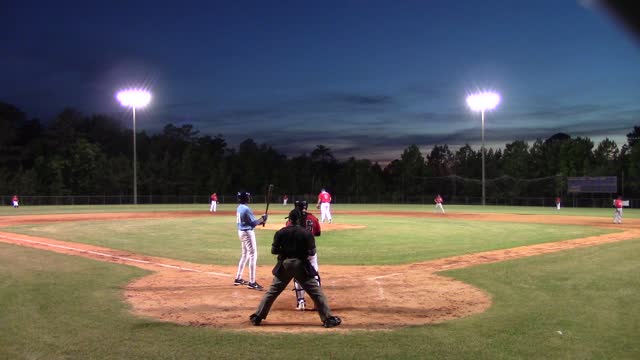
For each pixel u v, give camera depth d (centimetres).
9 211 4462
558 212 4444
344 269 1323
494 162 9000
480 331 720
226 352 630
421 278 1171
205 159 8656
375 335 702
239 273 1105
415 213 4303
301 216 877
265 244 1875
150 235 2214
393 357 611
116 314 822
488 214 4088
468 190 8538
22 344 660
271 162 9700
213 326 761
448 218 3516
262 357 611
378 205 6625
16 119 8862
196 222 3027
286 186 9344
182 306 898
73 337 691
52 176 7738
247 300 954
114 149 9806
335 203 7612
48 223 2938
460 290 1027
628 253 1507
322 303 760
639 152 6769
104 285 1059
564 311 830
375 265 1394
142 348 645
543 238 2073
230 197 7662
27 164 8419
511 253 1608
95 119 9750
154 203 7325
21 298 926
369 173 9219
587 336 695
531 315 807
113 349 641
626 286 1020
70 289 1009
